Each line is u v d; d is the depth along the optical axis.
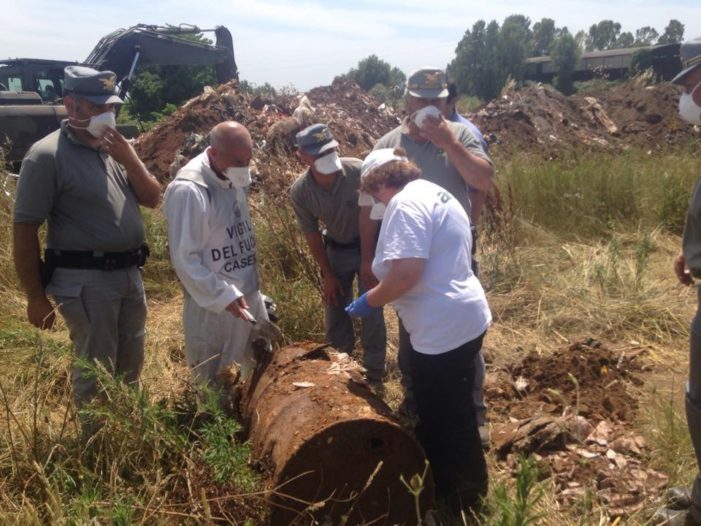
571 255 6.98
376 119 13.99
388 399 4.51
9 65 13.36
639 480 3.45
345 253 4.50
